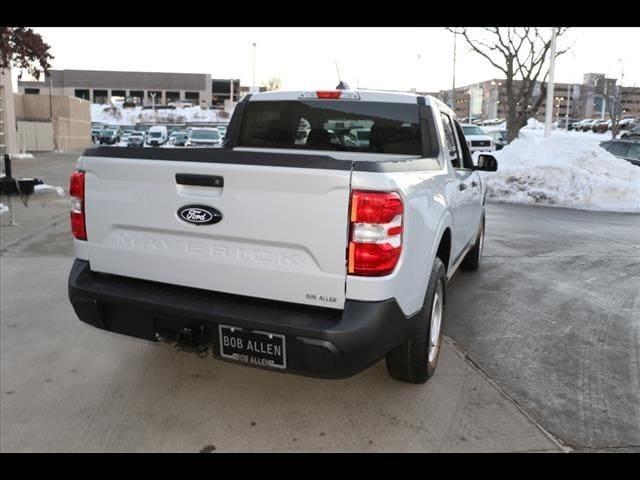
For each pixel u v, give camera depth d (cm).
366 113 471
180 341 324
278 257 304
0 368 412
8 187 1093
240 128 529
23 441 325
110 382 394
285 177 293
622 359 435
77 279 357
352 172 286
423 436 329
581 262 744
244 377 402
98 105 9988
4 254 729
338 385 389
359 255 288
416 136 451
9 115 2673
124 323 346
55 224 939
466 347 454
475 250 670
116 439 327
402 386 387
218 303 318
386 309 295
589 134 4984
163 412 355
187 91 11925
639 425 341
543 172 1421
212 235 316
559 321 517
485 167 549
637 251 817
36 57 1396
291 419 348
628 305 566
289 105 503
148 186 330
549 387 388
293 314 303
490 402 366
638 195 1377
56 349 446
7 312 522
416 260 322
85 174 354
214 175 309
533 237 922
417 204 320
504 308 551
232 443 324
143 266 342
